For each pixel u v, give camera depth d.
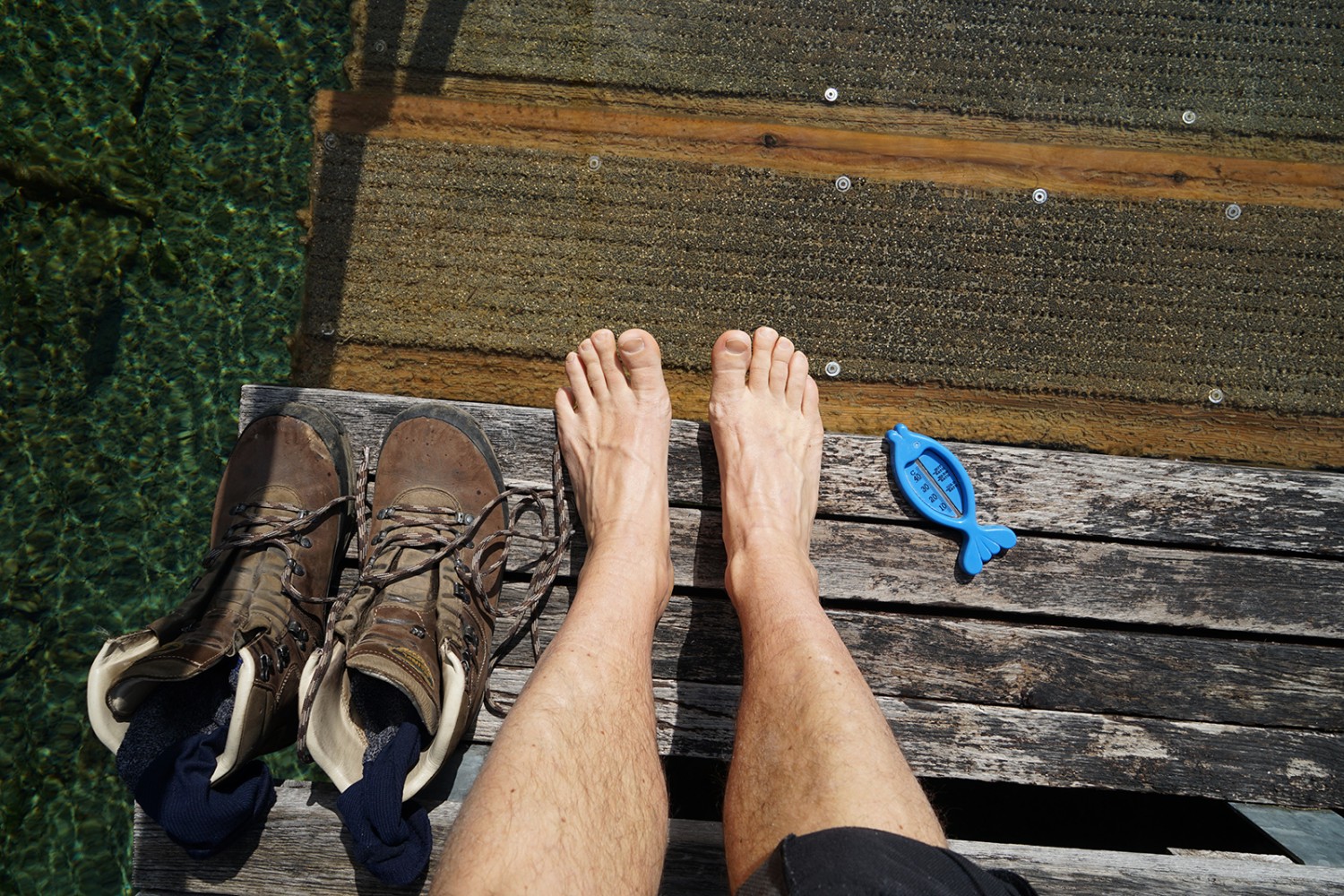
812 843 0.47
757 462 0.76
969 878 0.47
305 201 0.93
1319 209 0.93
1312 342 0.92
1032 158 0.93
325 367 0.91
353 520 0.82
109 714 0.66
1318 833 0.75
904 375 0.91
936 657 0.79
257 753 0.68
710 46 0.93
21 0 0.94
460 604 0.73
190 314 0.94
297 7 0.94
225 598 0.73
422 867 0.65
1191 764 0.78
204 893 0.70
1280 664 0.80
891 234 0.92
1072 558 0.81
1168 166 0.93
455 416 0.81
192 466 0.96
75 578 0.95
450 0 0.94
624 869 0.51
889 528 0.81
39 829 0.93
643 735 0.58
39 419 0.95
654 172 0.92
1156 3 0.94
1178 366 0.92
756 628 0.65
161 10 0.95
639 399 0.78
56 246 0.95
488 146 0.92
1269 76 0.94
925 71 0.93
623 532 0.72
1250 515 0.81
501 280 0.91
